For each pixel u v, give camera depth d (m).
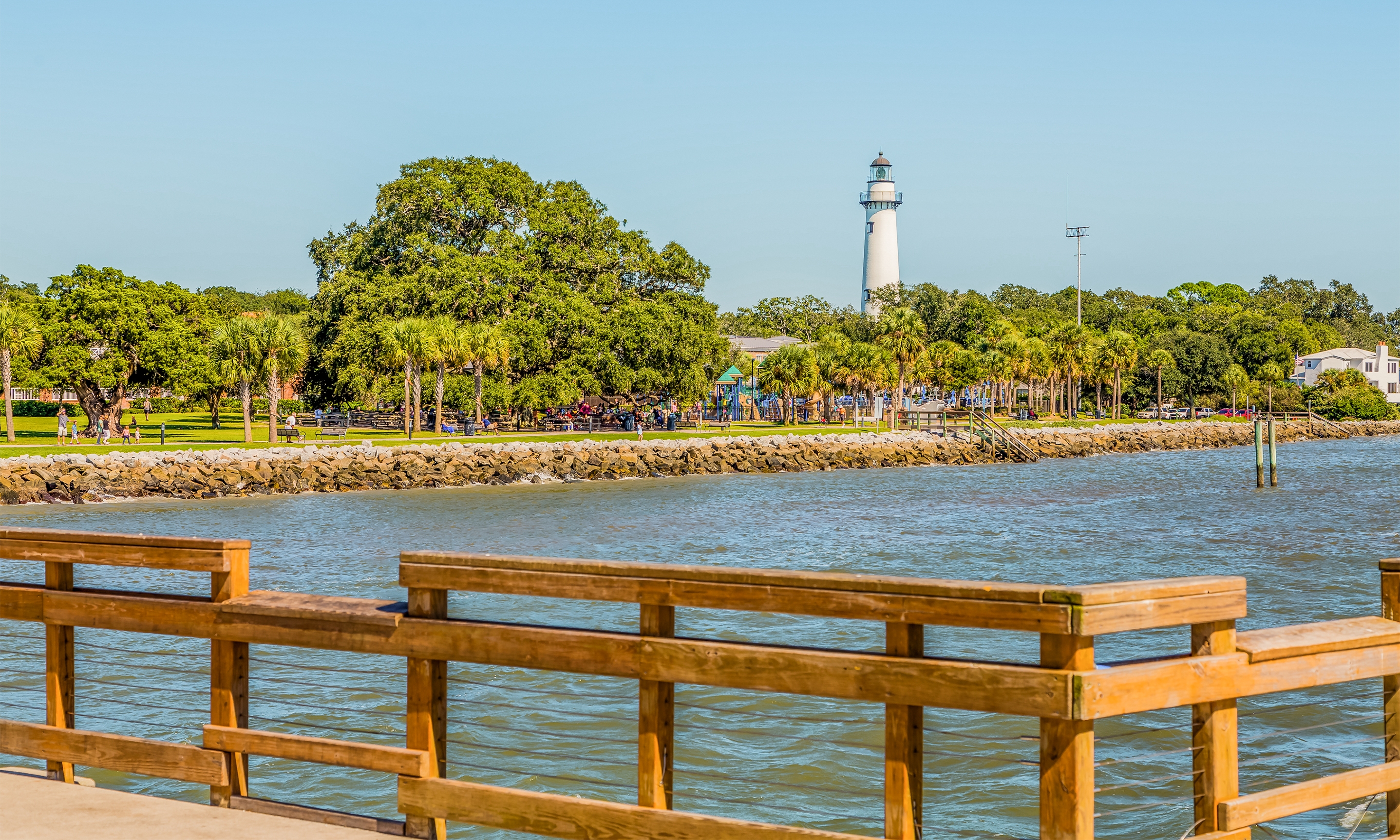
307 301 158.88
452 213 85.88
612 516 40.66
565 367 78.50
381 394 75.06
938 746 11.20
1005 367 106.50
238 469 50.62
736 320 160.62
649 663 4.19
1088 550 30.22
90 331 64.81
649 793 4.23
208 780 5.07
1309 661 4.06
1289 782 10.09
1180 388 126.44
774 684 3.97
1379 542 31.55
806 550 30.52
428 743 4.59
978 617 3.63
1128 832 9.00
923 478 62.25
